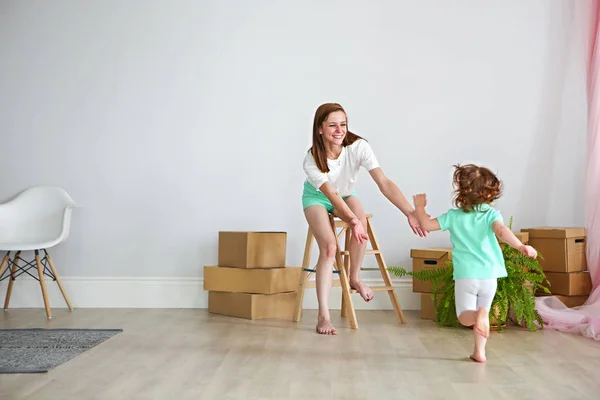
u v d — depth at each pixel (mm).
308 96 4711
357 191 4664
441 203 4668
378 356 2994
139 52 4746
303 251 4680
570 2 4637
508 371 2703
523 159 4656
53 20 4762
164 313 4367
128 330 3668
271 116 4711
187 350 3119
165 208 4723
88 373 2654
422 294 4191
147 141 4727
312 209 3771
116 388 2424
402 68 4691
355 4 4715
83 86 4754
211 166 4715
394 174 4684
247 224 4703
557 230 4086
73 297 4676
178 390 2398
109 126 4742
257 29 4730
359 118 4695
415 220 3135
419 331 3684
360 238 3479
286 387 2438
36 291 4660
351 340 3396
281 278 4172
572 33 4637
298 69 4711
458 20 4695
